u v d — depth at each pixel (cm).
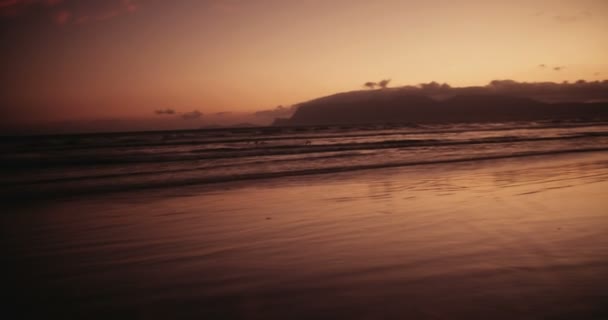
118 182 1442
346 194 1119
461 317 373
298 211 911
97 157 2486
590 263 512
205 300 429
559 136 3769
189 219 856
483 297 414
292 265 539
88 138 5938
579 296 413
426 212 849
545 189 1107
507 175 1403
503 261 525
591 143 2864
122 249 640
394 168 1695
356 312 391
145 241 686
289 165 1878
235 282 480
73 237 720
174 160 2219
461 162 1864
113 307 420
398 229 716
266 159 2170
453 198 1001
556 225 708
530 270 489
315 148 2866
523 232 665
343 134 5841
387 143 3303
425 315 380
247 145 3447
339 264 537
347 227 745
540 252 559
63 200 1111
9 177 1599
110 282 493
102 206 1022
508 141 3216
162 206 1009
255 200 1066
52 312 412
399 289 443
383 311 391
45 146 3816
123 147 3528
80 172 1761
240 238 691
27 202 1084
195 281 488
